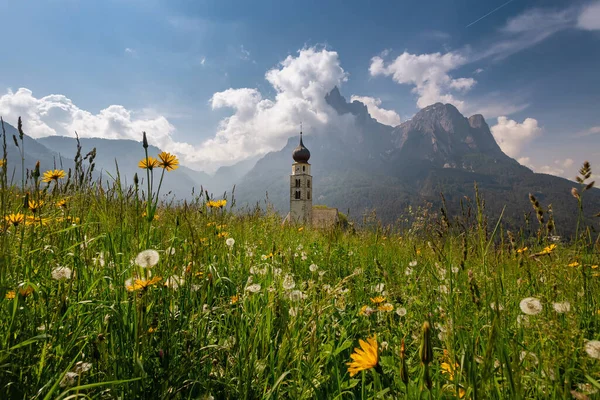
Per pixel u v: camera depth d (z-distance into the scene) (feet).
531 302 5.51
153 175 7.34
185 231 10.61
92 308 6.73
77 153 9.17
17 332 5.44
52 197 8.65
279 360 6.41
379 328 8.84
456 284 7.61
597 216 8.04
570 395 4.12
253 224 21.02
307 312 8.73
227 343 6.96
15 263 6.49
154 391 5.24
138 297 6.14
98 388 5.12
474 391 4.17
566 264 8.25
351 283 12.71
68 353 5.51
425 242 12.79
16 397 4.52
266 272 10.86
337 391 6.20
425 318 7.54
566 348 4.72
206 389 5.63
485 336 5.99
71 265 7.52
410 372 6.28
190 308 7.77
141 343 5.57
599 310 7.05
